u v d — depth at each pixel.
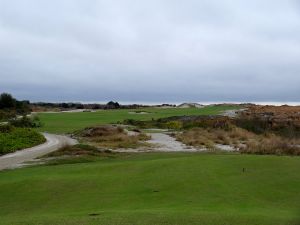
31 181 19.66
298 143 40.28
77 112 109.31
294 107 88.00
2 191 18.45
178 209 13.78
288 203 14.79
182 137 50.56
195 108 115.31
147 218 12.43
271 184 17.39
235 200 15.16
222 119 66.44
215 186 17.16
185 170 20.22
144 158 32.22
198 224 11.80
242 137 51.19
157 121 75.50
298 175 18.89
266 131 58.16
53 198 16.86
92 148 38.31
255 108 89.56
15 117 83.00
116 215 12.95
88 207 15.02
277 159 22.44
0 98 104.25
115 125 65.25
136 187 17.62
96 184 18.56
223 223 11.89
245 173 19.31
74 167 23.84
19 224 12.40
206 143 45.31
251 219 12.30
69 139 51.47
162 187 17.36
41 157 34.31
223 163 21.59
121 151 39.19
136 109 122.50
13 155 36.50
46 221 12.56
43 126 71.94
